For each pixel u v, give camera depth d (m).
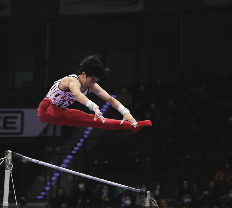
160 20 25.66
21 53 26.17
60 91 6.21
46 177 18.92
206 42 26.47
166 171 17.38
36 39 27.39
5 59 25.30
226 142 15.64
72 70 27.25
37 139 21.20
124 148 18.53
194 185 16.81
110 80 27.91
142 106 20.58
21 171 19.77
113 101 6.37
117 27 26.91
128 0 23.86
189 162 17.06
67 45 28.30
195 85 20.48
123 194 16.47
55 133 21.17
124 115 6.09
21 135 21.20
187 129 17.88
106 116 21.47
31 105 21.78
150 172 17.75
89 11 24.11
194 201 14.75
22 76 27.75
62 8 24.52
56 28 26.94
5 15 24.84
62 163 19.67
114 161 18.38
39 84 26.09
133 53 27.91
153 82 27.34
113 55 28.19
